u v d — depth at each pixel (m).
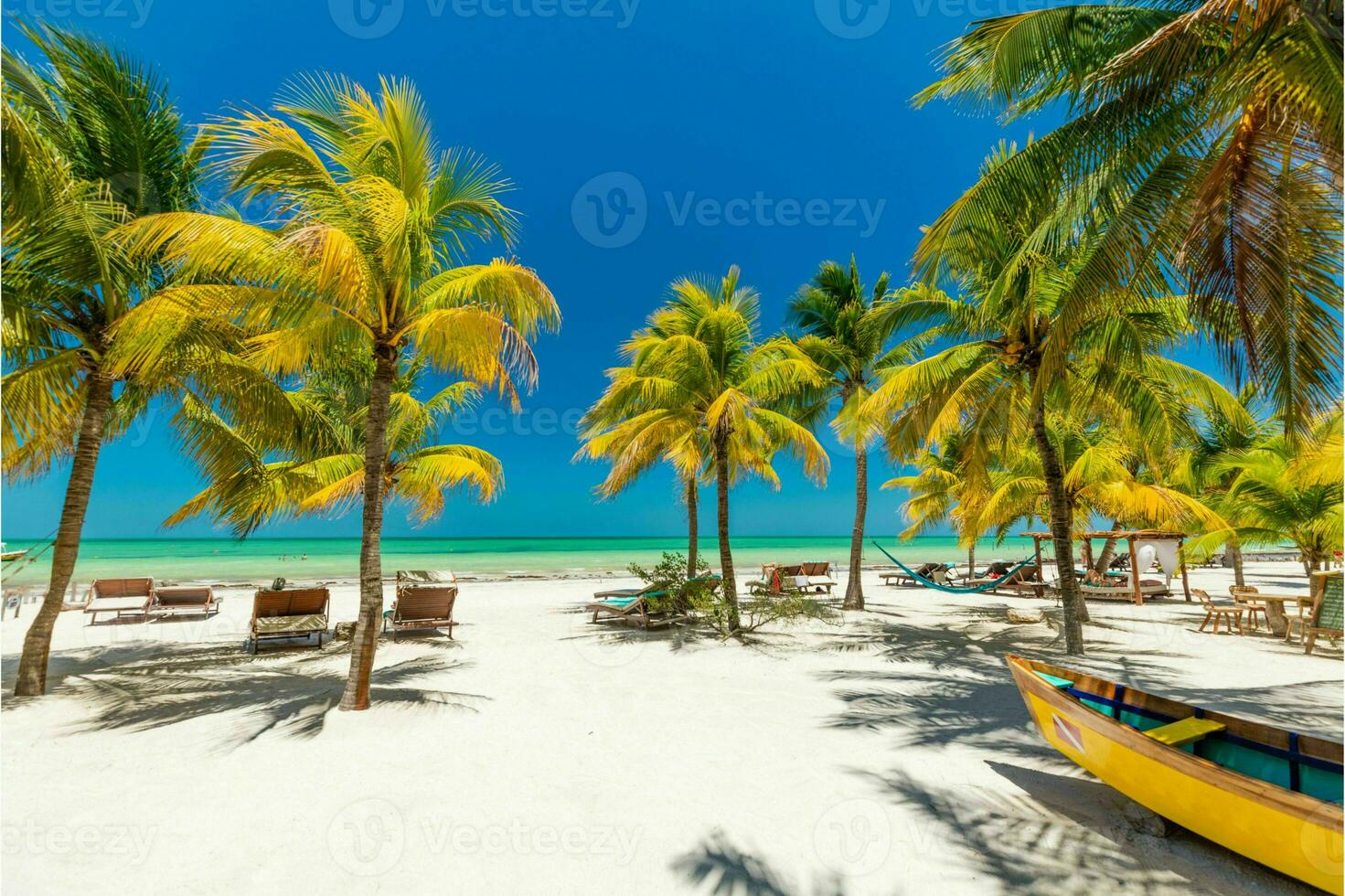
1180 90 5.83
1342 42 4.23
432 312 6.16
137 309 5.52
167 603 13.03
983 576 23.31
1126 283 6.20
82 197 6.39
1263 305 4.90
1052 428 14.77
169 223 5.08
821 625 12.48
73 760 4.90
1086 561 21.83
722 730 5.77
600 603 12.70
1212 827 3.30
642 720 6.07
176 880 3.18
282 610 10.01
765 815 4.03
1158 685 7.63
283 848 3.54
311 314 5.92
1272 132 4.67
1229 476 15.40
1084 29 6.20
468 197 7.18
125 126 7.18
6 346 6.42
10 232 5.88
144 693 7.04
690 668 8.45
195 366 7.09
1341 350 4.70
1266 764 3.78
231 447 8.78
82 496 7.41
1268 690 7.36
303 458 9.33
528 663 8.78
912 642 10.52
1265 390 5.19
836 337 15.92
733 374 11.69
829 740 5.50
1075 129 6.00
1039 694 4.42
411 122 6.56
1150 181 5.76
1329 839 2.80
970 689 7.29
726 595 11.27
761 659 9.07
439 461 11.55
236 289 5.49
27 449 8.13
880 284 15.81
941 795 4.33
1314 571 12.60
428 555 55.34
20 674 6.93
